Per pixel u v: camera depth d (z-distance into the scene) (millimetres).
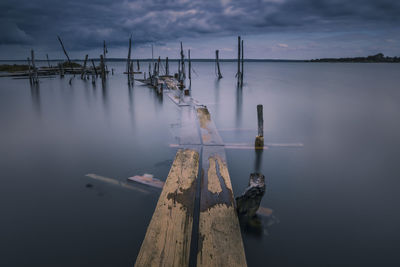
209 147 8539
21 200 5555
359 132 11297
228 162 7781
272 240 4438
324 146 9344
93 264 3912
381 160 8031
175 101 19469
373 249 4266
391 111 16281
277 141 9852
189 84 36125
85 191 5918
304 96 23719
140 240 4395
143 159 7887
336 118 14242
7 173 6887
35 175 6762
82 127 11984
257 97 23141
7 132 11047
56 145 9289
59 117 14336
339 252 4191
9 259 3975
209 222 4285
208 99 22109
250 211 4797
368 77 49844
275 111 16266
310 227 4773
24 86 31000
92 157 8062
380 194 5984
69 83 33469
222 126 12406
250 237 4500
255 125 12586
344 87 31188
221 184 5645
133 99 21578
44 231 4590
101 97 22688
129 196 5691
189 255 3674
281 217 5059
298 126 12336
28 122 13039
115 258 4023
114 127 11977
